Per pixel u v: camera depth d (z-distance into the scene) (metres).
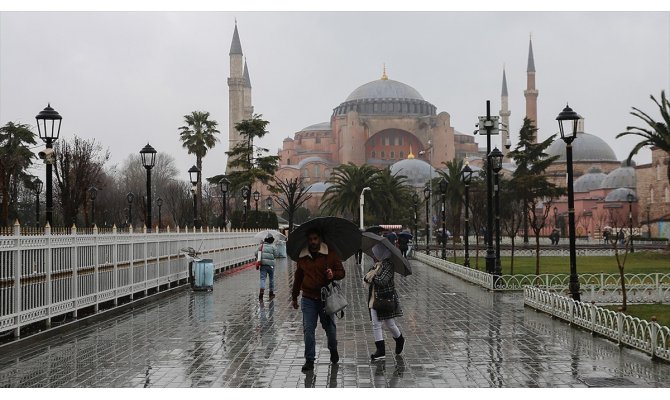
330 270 9.29
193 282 21.44
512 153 70.25
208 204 70.25
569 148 16.64
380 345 9.91
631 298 19.39
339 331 12.89
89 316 14.00
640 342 10.48
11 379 8.62
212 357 10.11
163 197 87.12
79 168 36.78
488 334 12.44
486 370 9.18
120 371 9.12
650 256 44.00
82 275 14.25
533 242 79.19
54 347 10.95
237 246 34.28
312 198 126.12
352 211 72.00
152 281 19.23
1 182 34.38
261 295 18.70
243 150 61.03
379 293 10.02
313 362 9.36
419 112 152.25
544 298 15.71
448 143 140.00
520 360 9.88
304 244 9.62
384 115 146.38
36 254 12.17
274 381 8.53
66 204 33.38
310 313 9.33
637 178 88.81
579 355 10.27
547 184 64.12
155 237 19.72
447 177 66.50
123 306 16.05
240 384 8.38
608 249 49.31
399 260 10.10
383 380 8.59
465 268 26.42
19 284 11.38
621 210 88.81
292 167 136.25
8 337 11.28
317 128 158.00
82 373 8.98
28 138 49.03
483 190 65.56
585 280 23.78
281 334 12.37
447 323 14.00
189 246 24.03
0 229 11.41
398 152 145.88
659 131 41.06
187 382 8.48
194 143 61.50
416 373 9.00
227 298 19.14
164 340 11.66
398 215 80.25
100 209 49.50
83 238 14.25
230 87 132.38
